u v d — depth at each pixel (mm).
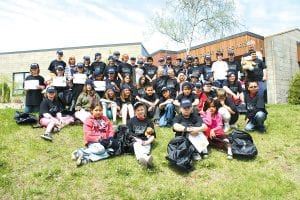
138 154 7805
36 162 8078
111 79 11578
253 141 9094
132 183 7141
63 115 10203
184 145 7652
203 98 10453
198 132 8172
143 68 12859
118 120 10688
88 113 10109
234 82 11422
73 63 12203
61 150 8617
